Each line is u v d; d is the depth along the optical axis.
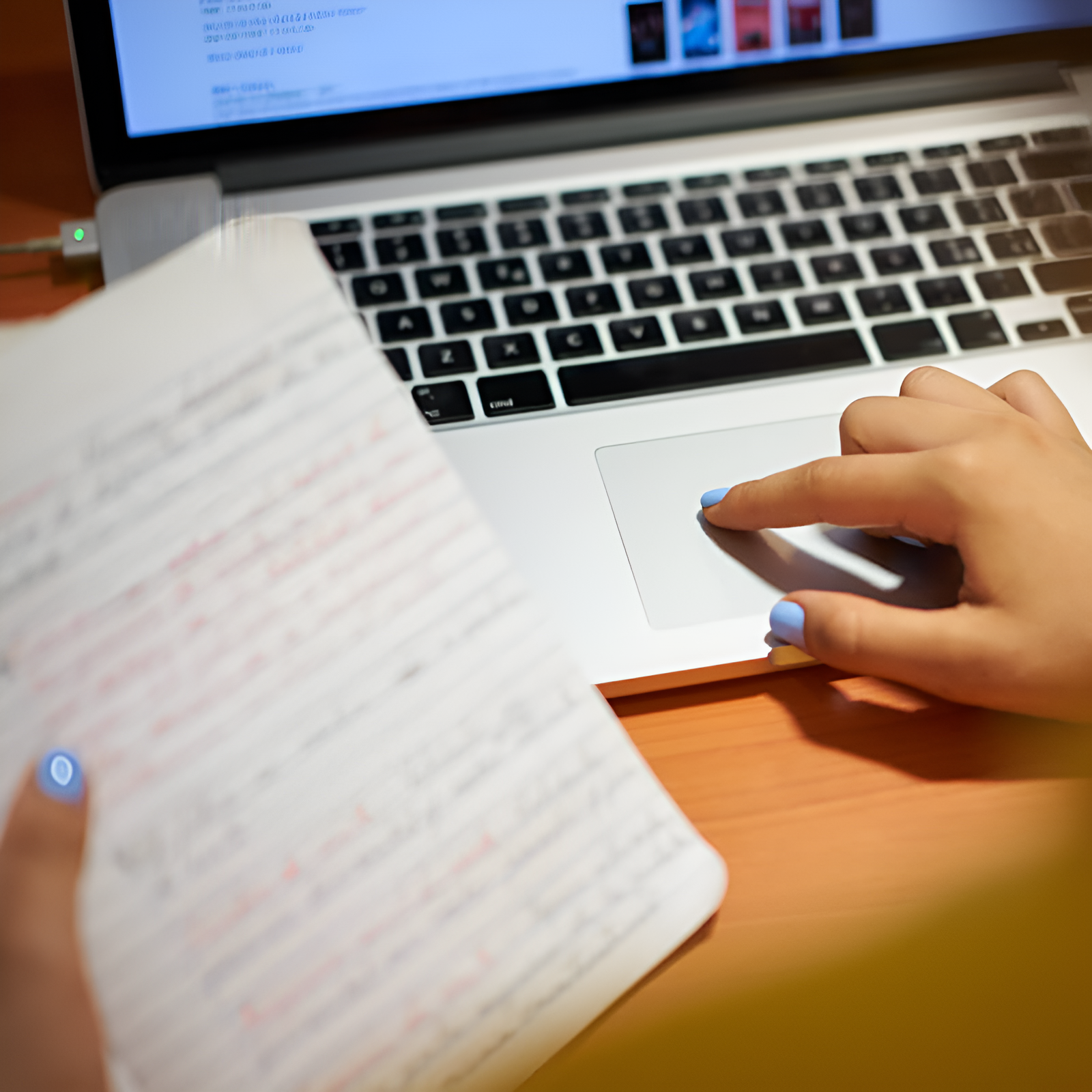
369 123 0.50
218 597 0.31
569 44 0.50
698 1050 0.30
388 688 0.31
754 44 0.52
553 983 0.29
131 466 0.31
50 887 0.27
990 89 0.55
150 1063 0.27
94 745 0.29
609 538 0.41
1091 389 0.46
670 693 0.39
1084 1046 0.30
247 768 0.29
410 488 0.33
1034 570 0.36
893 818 0.35
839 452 0.44
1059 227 0.50
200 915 0.28
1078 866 0.34
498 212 0.50
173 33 0.47
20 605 0.30
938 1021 0.31
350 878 0.29
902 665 0.36
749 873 0.34
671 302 0.47
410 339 0.45
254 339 0.33
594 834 0.31
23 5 0.61
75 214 0.51
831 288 0.48
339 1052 0.27
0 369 0.32
